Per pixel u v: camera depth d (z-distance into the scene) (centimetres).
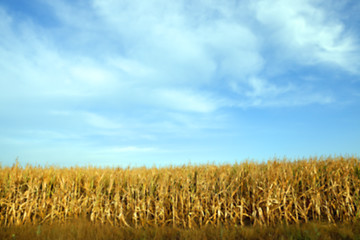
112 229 750
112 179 908
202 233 703
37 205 848
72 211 845
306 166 942
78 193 891
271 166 938
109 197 901
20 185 852
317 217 802
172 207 835
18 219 786
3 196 834
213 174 939
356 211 788
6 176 875
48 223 802
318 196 796
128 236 708
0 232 699
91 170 1035
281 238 642
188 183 885
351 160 987
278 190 809
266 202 797
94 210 831
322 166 945
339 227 706
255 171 890
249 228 731
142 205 830
